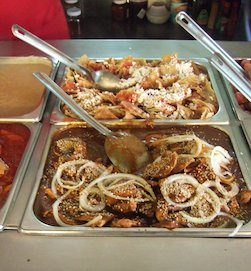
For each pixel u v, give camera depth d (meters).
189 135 0.48
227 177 0.44
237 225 0.37
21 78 0.65
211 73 0.62
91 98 0.56
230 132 0.50
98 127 0.50
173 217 0.39
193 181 0.42
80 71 0.61
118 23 1.22
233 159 0.46
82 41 0.72
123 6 1.19
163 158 0.45
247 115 0.52
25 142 0.51
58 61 0.66
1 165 0.46
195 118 0.54
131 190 0.42
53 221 0.40
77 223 0.39
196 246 0.36
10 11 0.81
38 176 0.44
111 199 0.41
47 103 0.56
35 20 0.83
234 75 0.46
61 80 0.62
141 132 0.52
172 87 0.58
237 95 0.56
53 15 0.85
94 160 0.48
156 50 0.69
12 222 0.38
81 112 0.51
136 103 0.56
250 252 0.35
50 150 0.49
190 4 1.19
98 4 1.23
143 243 0.36
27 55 0.68
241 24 1.21
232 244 0.36
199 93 0.58
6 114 0.57
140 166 0.46
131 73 0.62
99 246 0.36
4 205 0.40
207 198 0.41
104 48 0.70
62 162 0.46
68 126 0.52
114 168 0.46
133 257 0.35
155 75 0.60
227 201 0.41
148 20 1.21
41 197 0.42
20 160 0.47
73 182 0.44
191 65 0.63
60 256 0.35
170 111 0.54
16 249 0.36
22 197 0.41
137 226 0.39
